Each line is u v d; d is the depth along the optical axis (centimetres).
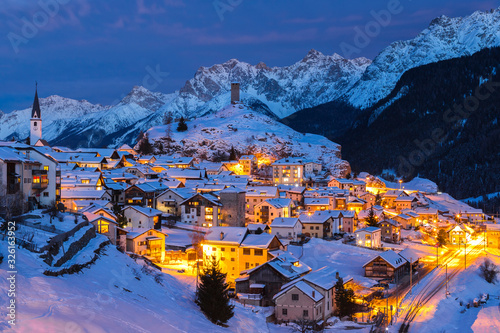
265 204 15450
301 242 13238
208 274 7231
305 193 19250
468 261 13500
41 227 7219
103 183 14662
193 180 18938
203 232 11412
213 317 6888
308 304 7800
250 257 9838
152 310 6219
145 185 15025
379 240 14575
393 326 7931
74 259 6725
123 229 10019
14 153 8350
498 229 18900
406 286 10650
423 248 15162
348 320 8256
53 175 9119
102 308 5509
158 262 10075
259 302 8419
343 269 11506
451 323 8544
